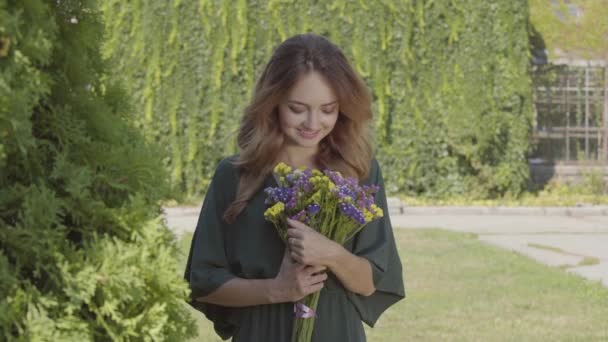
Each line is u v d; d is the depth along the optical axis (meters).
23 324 1.81
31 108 1.79
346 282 2.37
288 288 2.30
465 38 13.65
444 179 13.88
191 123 13.43
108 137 2.06
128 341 1.92
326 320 2.42
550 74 15.05
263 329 2.41
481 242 9.70
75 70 2.04
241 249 2.43
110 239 1.96
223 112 13.45
